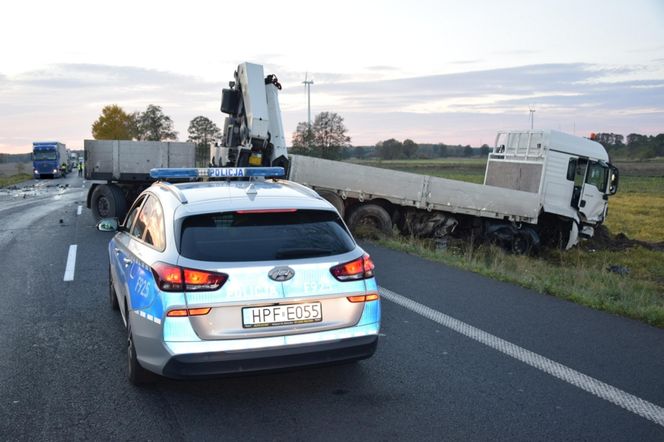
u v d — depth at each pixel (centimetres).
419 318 610
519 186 1543
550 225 1559
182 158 1561
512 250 1486
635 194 4281
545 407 390
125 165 1500
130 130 8919
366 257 402
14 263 955
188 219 382
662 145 14412
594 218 1577
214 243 370
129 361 425
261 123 1346
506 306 664
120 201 1491
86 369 464
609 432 354
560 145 1490
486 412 381
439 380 438
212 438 347
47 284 791
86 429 359
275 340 363
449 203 1433
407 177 1401
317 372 454
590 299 677
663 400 403
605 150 1599
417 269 894
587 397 407
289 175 1352
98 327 585
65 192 3180
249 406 393
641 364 474
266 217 391
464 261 981
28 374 454
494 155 1631
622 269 1366
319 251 386
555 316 622
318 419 372
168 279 357
